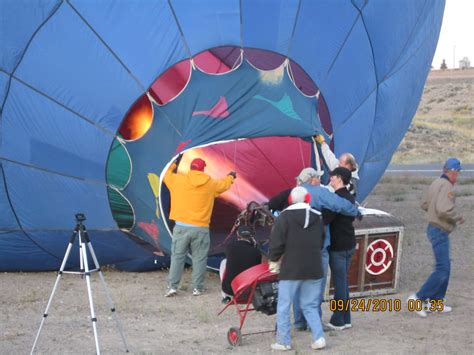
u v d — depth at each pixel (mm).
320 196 7766
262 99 10094
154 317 8758
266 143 13031
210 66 10289
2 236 11023
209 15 10250
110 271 11422
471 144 41094
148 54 10133
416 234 14656
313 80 10852
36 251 11242
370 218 9703
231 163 13023
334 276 8133
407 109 13023
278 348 7383
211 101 10008
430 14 12867
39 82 10273
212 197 9836
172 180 9789
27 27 10164
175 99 10102
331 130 11328
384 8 11484
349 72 11258
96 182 10586
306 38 10672
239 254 8859
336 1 10898
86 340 7781
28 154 10531
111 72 10172
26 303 9461
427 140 41906
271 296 7688
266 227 10789
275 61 10469
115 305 9305
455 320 8641
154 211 10211
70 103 10297
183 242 9695
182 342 7734
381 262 9758
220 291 10086
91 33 10141
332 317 8219
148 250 11086
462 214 17016
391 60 11930
